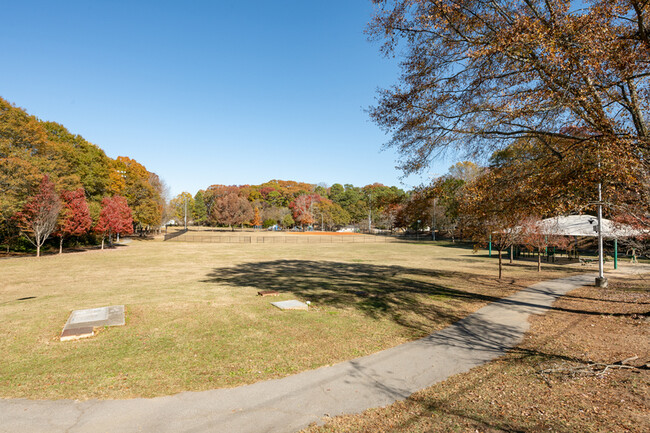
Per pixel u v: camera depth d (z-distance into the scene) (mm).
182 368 6695
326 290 15711
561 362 7047
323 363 7051
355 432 4520
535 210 8578
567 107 7621
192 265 26906
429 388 5910
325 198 126375
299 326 9672
